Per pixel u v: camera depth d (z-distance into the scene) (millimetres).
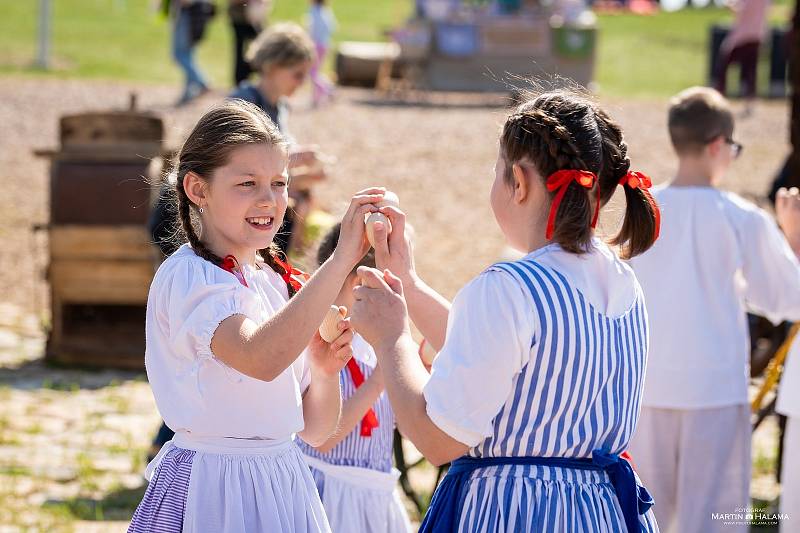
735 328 4402
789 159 6746
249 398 2951
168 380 2979
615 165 2875
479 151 15789
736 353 4402
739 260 4355
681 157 4480
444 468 5883
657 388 4371
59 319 8352
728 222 4352
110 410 7445
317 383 3201
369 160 14969
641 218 2947
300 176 6051
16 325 9383
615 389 2809
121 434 6977
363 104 19078
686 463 4383
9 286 10391
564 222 2756
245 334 2805
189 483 2955
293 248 6949
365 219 2977
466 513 2807
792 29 6641
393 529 3848
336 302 3736
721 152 4457
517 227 2877
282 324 2781
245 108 3031
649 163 14812
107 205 8211
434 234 12148
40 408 7395
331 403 3211
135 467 6422
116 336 8508
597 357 2734
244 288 2900
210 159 2955
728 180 14055
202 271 2912
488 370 2656
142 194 8203
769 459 6680
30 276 10695
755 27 18875
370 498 3773
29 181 13664
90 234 8195
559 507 2730
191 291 2873
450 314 2797
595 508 2762
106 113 8195
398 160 15078
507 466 2770
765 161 15273
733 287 4406
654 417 4406
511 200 2857
